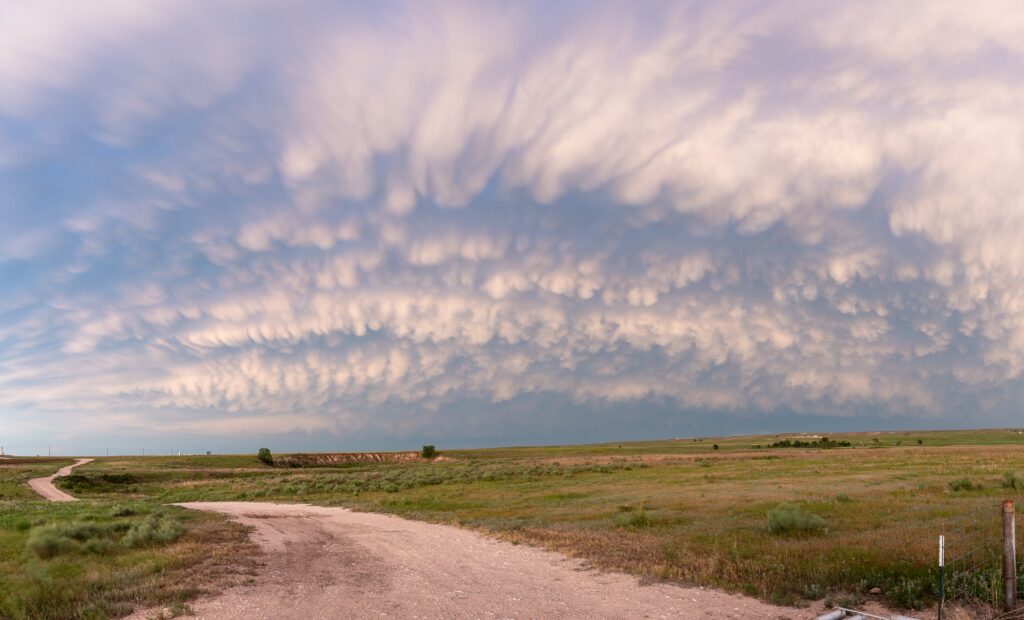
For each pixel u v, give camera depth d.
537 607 12.29
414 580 15.34
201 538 23.25
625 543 19.02
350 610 12.32
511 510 32.47
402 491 53.53
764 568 14.20
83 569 16.59
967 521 18.81
